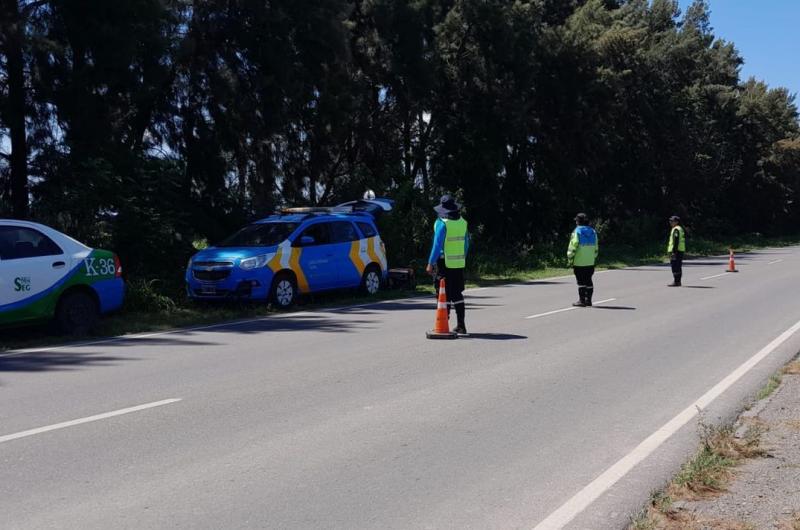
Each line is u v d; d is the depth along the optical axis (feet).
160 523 15.79
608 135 126.93
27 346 37.63
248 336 41.37
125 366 32.45
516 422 23.85
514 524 16.03
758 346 37.91
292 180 82.53
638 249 135.85
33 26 54.19
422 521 16.12
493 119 100.99
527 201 121.29
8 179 59.62
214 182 72.43
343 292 61.62
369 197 84.02
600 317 48.98
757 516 16.14
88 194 55.52
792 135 227.40
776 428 23.02
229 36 70.18
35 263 38.40
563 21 129.08
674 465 19.92
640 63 137.49
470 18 96.63
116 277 42.75
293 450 20.81
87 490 17.63
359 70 89.56
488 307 55.16
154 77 61.00
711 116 189.98
